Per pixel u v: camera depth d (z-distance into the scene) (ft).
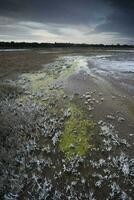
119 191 25.08
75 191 25.68
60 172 28.60
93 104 52.54
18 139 36.32
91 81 79.61
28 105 52.65
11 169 29.45
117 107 50.01
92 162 30.37
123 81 78.89
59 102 55.36
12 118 42.83
